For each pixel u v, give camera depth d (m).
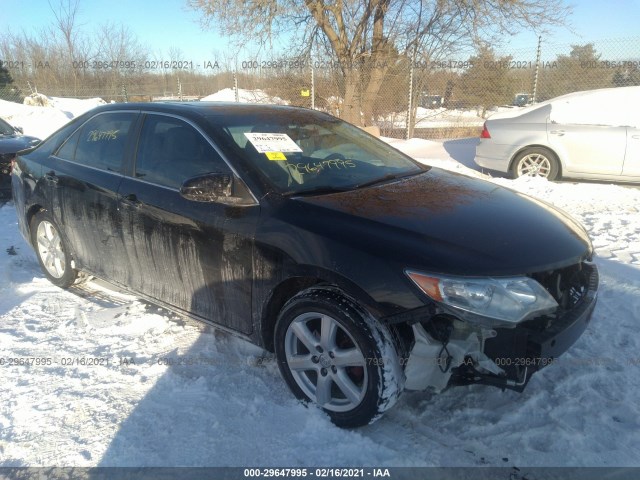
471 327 2.50
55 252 4.52
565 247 2.77
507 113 9.11
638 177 8.09
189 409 2.86
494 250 2.58
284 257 2.80
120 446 2.59
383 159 3.89
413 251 2.53
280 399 2.95
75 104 21.91
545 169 8.62
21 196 4.69
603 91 8.41
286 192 3.02
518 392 2.70
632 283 4.30
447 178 3.71
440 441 2.62
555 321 2.63
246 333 3.12
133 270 3.75
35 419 2.79
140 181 3.59
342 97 15.20
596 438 2.61
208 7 14.77
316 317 2.73
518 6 13.33
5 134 8.79
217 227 3.08
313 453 2.53
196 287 3.32
